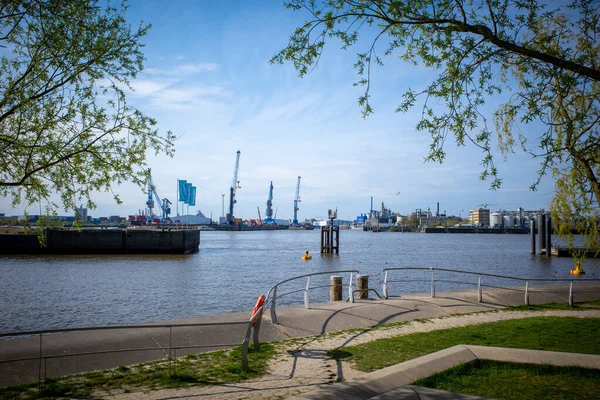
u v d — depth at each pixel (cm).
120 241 7606
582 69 852
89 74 929
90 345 1073
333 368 916
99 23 933
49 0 895
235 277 4353
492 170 905
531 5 920
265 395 745
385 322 1444
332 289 1788
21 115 885
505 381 760
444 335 1214
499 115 1081
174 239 7781
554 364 819
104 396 760
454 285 3447
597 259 6575
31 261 6119
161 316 2488
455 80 937
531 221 7988
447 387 728
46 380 852
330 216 8131
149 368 940
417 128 973
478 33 897
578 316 1562
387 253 8550
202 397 741
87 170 932
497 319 1505
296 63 998
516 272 5034
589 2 906
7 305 2833
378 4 911
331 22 952
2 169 876
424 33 990
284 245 11575
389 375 761
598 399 677
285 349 1093
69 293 3322
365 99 1006
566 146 920
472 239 18038
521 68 959
